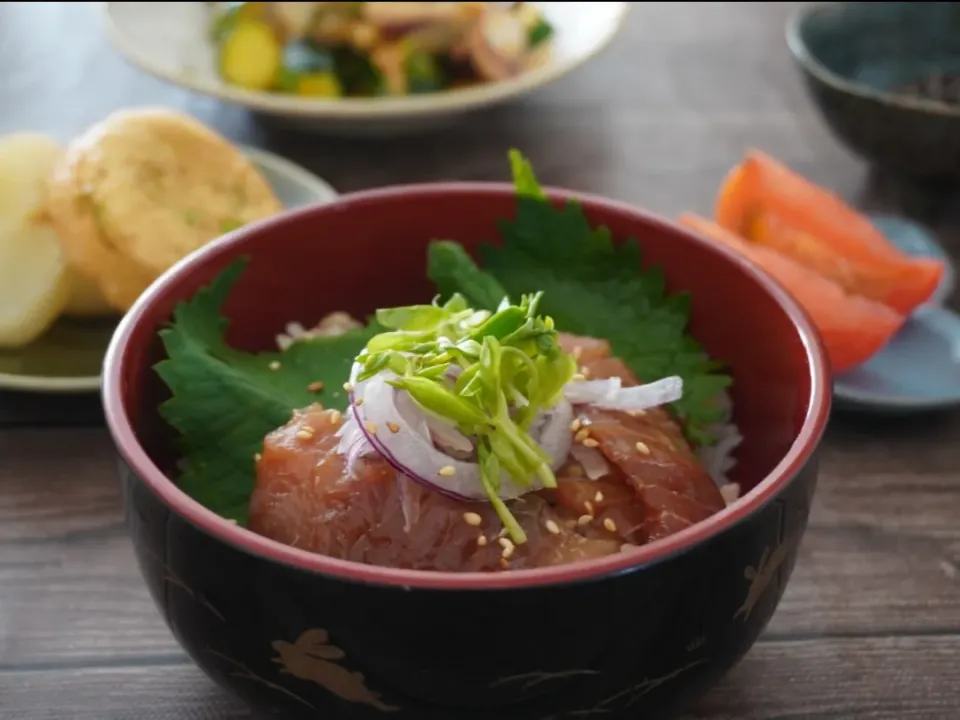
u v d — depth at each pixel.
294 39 0.61
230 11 0.61
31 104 0.62
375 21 0.60
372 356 0.35
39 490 0.42
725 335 0.40
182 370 0.37
